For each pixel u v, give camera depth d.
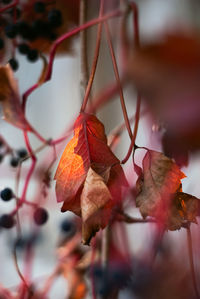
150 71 0.26
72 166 0.55
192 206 0.54
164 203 0.54
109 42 0.54
